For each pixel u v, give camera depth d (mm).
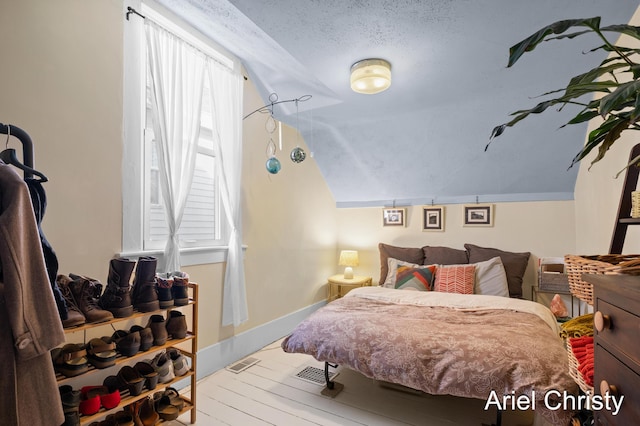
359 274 4227
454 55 1992
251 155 2836
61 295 1227
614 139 851
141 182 1947
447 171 3512
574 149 2904
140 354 1549
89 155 1690
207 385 2232
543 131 2852
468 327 1960
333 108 2928
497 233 3549
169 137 2076
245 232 2773
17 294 899
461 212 3713
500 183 3443
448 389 1632
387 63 2082
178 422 1809
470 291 3020
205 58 2291
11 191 935
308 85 2549
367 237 4188
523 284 3402
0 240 893
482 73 2221
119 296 1465
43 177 1172
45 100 1522
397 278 3324
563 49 1923
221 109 2463
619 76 1931
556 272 3113
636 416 671
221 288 2486
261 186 2959
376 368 1812
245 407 1974
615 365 761
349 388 2217
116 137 1815
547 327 1991
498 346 1682
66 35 1603
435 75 2252
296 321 3447
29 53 1470
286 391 2164
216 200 2549
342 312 2271
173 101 2080
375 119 3182
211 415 1885
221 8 1887
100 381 1727
